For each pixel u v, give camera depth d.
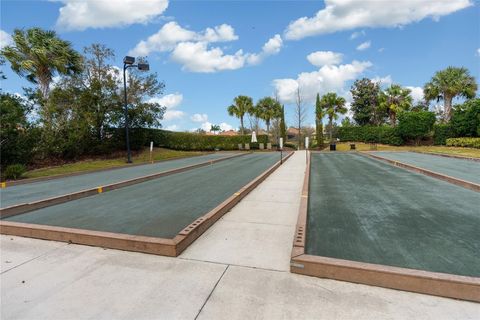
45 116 16.73
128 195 7.08
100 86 19.42
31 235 4.17
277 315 2.29
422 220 4.57
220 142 31.81
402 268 2.74
